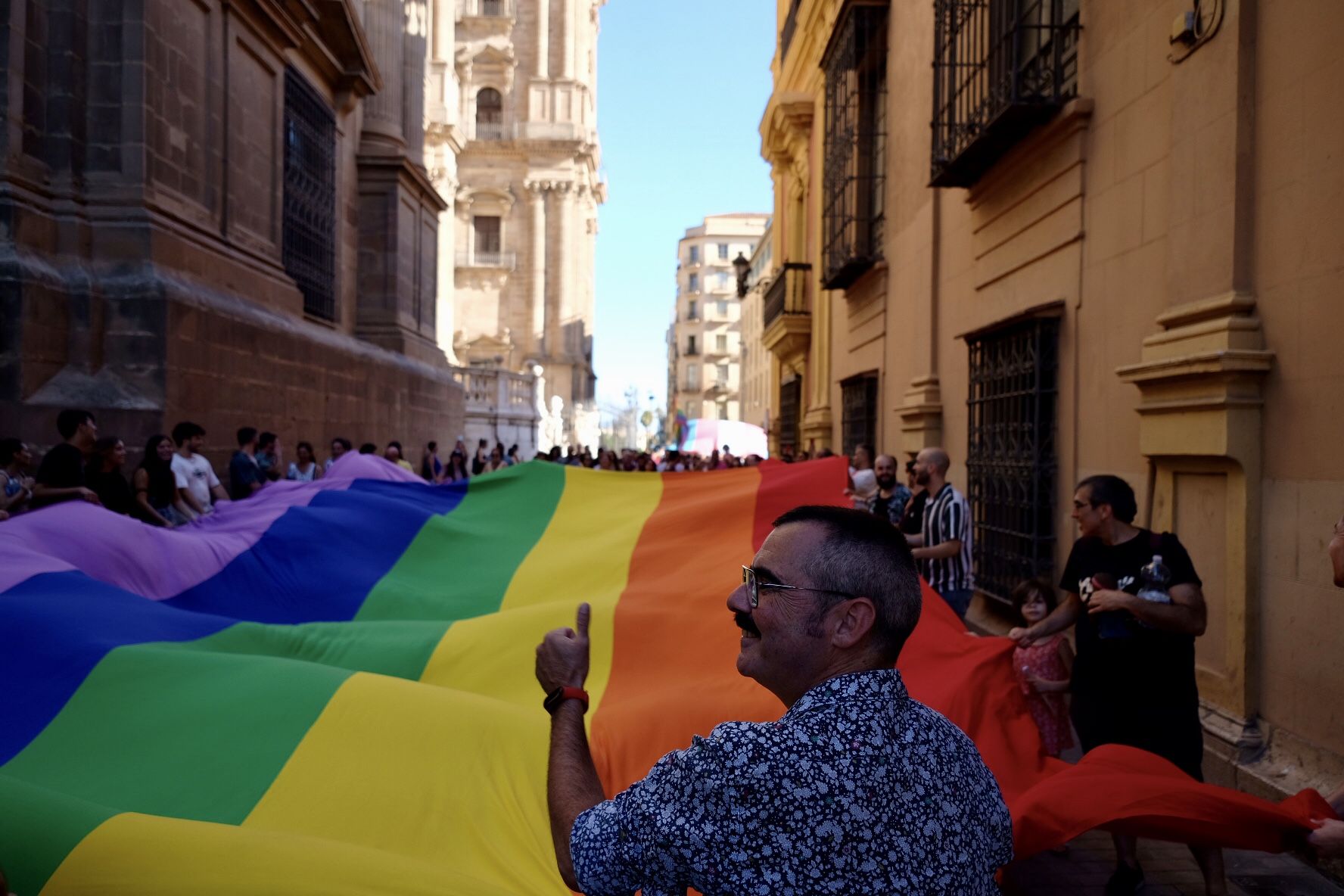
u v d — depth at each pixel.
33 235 8.59
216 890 1.92
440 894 2.03
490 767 2.74
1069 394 6.97
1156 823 2.90
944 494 5.68
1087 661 3.86
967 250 9.45
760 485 5.03
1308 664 4.34
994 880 1.38
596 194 56.91
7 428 8.11
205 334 9.98
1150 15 5.84
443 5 40.62
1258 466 4.71
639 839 1.27
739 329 101.50
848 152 14.23
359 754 2.75
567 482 5.46
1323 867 3.98
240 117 11.77
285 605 4.56
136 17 9.29
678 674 3.74
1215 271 4.97
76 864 1.94
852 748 1.27
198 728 2.83
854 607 1.41
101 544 4.22
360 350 16.05
